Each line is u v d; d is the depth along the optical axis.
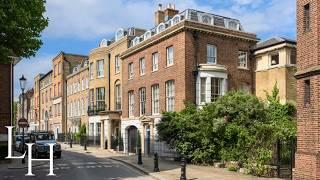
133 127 38.84
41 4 17.19
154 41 34.12
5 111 29.67
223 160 23.44
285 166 19.12
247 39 33.53
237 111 23.64
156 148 33.34
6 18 15.15
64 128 65.00
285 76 30.80
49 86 75.19
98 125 48.34
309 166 14.57
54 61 71.06
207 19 33.72
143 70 36.66
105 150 42.47
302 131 15.41
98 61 49.06
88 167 24.56
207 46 31.52
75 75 60.53
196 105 29.70
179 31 30.86
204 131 24.80
